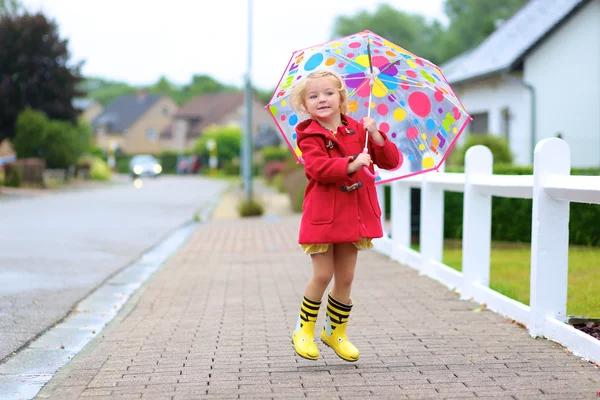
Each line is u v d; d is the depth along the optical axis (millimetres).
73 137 39438
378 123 4762
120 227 15070
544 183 4953
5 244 11523
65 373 4320
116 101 103312
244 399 3732
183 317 6070
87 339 5453
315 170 4004
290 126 4539
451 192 11719
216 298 6977
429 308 6184
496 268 8461
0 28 37562
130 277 8648
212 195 30031
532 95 19375
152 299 6992
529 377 4043
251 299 6879
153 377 4191
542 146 4934
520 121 20000
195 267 9273
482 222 6562
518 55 19297
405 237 9234
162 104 98500
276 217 18953
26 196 27438
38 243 11781
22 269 8898
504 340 4961
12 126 38656
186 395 3818
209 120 94250
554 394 3719
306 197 4207
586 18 19344
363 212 4160
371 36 4410
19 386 4141
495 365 4312
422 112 4676
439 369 4250
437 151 4684
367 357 4570
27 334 5488
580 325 5023
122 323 5859
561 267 5012
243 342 5086
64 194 29688
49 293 7328
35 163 33594
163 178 57469
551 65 19438
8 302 6789
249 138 20484
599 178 4422
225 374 4234
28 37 37406
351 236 4062
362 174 4184
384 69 4598
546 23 20344
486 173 6551
